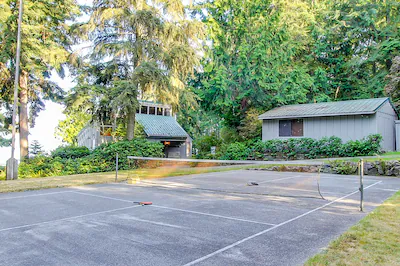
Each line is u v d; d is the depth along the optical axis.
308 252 3.45
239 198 7.22
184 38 17.25
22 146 18.08
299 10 27.16
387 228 4.27
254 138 22.23
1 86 17.62
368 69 26.91
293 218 5.14
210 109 24.86
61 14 18.30
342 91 27.69
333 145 16.56
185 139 24.80
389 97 19.84
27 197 7.56
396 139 18.31
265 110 23.23
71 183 10.15
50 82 19.62
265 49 22.72
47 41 17.12
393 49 23.52
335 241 3.74
